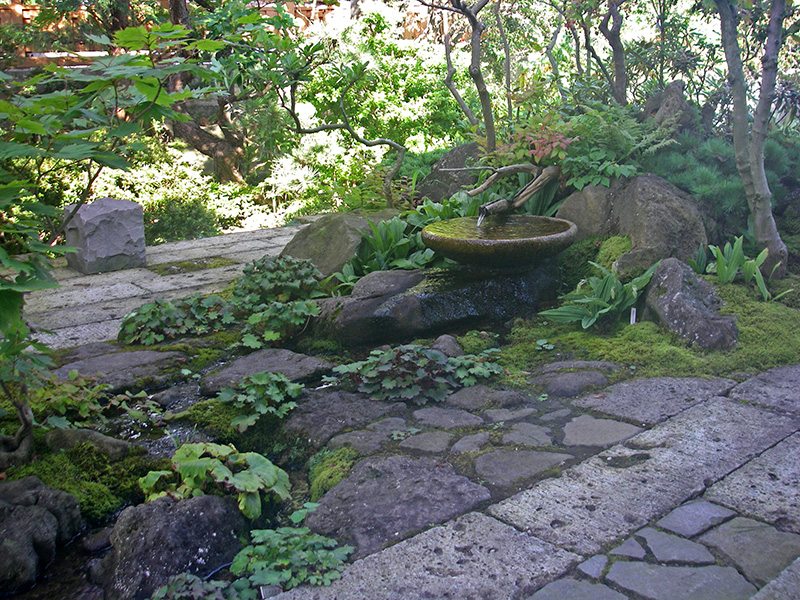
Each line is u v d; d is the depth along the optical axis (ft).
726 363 14.15
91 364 15.64
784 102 20.71
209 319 19.10
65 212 26.73
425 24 52.95
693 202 19.39
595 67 29.07
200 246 30.63
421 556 8.32
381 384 14.03
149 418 13.35
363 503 9.65
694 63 25.30
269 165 42.50
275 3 23.56
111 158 9.43
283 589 8.03
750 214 19.47
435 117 45.44
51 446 11.60
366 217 22.33
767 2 21.50
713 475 9.85
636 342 15.47
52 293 22.70
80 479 10.92
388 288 17.93
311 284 19.45
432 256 19.95
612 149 21.29
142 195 36.27
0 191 8.16
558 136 20.45
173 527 8.86
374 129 44.37
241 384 13.75
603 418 12.09
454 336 17.29
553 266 19.80
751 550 8.09
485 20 38.27
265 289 19.26
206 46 9.35
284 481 10.55
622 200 19.76
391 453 11.16
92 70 9.38
